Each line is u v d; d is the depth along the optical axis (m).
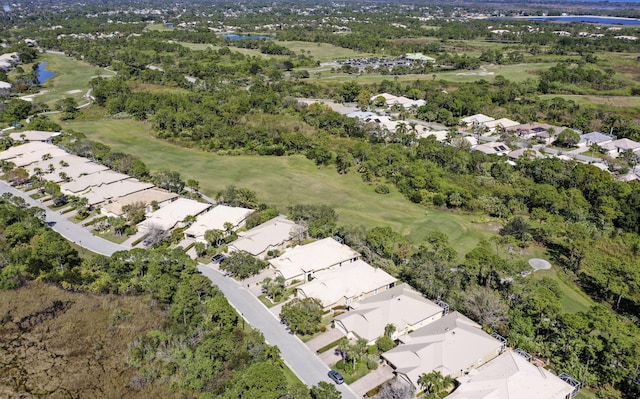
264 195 126.06
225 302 72.81
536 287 79.19
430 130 180.88
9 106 190.38
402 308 75.19
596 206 116.19
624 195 117.06
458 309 78.19
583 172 127.88
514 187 125.50
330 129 176.38
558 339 68.75
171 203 114.69
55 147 148.62
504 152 158.50
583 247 90.69
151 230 101.19
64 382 61.75
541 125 183.75
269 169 144.75
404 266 90.56
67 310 75.44
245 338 67.75
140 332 71.19
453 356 64.94
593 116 193.25
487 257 83.38
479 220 112.62
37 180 126.88
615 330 65.56
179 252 87.25
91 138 167.12
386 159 144.88
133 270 86.56
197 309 74.06
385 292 81.06
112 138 168.88
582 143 170.25
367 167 139.38
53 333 70.38
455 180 131.75
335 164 149.38
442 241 92.25
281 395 57.12
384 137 168.75
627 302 82.88
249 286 85.50
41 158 139.38
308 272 88.00
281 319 76.31
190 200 115.44
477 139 174.62
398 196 127.25
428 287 81.31
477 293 77.31
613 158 155.12
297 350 69.50
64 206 117.75
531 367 63.00
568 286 87.38
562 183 130.75
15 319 72.56
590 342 65.06
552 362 67.38
